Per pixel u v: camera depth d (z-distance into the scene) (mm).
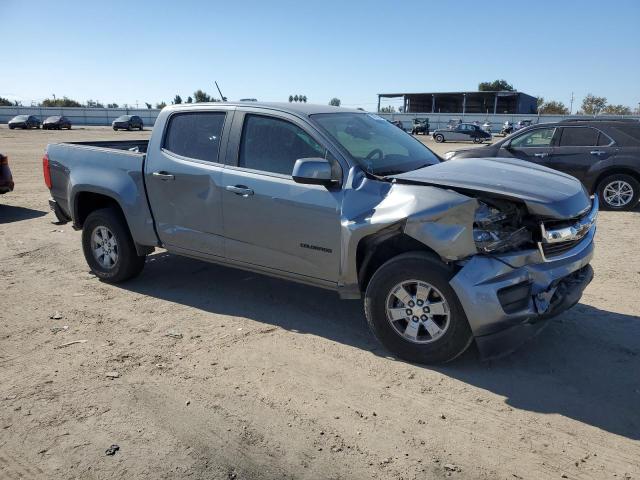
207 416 3424
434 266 3805
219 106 5047
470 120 63250
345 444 3148
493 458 3025
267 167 4660
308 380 3869
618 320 4879
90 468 2947
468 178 3963
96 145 6652
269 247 4660
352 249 4105
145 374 3963
